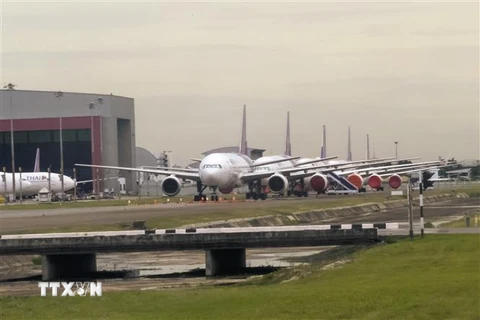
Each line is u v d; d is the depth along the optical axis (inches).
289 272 6033.5
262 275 6653.5
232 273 7234.3
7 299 5142.7
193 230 7303.2
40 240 7283.5
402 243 6245.1
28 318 4325.8
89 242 7293.3
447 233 6663.4
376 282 4598.9
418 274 4773.6
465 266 4943.4
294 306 4028.1
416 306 3794.3
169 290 5487.2
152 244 7258.9
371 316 3668.8
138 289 5999.0
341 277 5036.9
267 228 7160.4
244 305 4200.3
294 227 7165.4
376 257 5777.6
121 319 4077.3
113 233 7337.6
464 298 3892.7
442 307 3740.2
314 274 5457.7
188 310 4232.3
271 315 3863.2
